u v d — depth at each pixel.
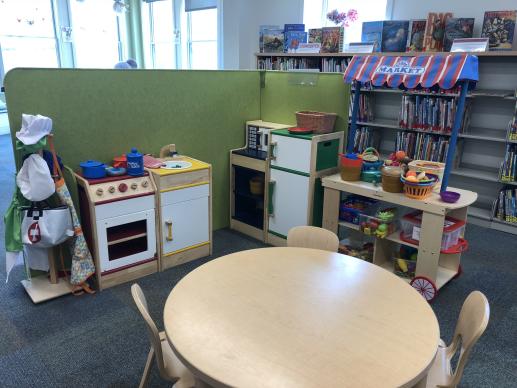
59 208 2.52
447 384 1.43
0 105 8.23
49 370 2.05
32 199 2.40
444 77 2.52
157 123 3.22
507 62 3.96
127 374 2.04
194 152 3.52
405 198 2.65
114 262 2.80
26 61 8.23
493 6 4.03
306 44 5.10
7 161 6.38
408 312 1.49
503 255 3.45
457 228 2.73
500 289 2.91
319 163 3.19
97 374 2.04
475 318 1.42
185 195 3.05
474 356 2.20
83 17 8.66
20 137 2.34
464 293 2.84
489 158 4.25
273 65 5.64
